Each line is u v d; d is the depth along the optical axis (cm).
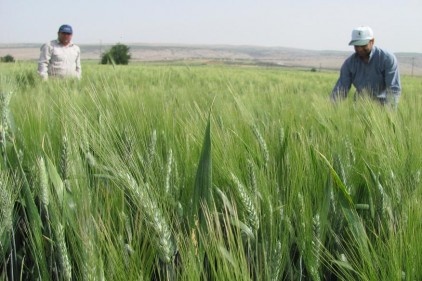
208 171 164
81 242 139
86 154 194
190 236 153
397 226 176
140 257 148
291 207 183
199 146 214
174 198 188
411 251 154
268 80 1762
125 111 276
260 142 207
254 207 166
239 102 270
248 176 177
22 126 252
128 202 176
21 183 177
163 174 183
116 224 170
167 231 146
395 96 582
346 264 166
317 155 209
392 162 213
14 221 191
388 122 292
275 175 191
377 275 154
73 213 153
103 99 323
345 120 309
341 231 199
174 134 237
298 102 493
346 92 657
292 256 190
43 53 878
